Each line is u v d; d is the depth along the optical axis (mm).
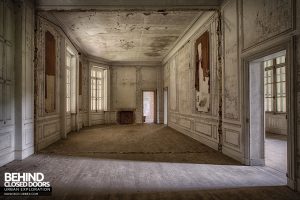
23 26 5055
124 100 14188
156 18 7031
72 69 9969
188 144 6906
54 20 6906
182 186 3402
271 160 4965
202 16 6781
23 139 5055
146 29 8078
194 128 7891
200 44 7203
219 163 4719
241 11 4715
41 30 6121
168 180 3670
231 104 5195
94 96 13133
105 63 13703
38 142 5910
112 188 3311
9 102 4727
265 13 3906
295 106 3229
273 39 3689
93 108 13070
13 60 4914
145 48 10906
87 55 12141
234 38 5031
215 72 6031
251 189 3285
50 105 6867
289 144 3332
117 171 4148
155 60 14039
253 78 4570
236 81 4949
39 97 5965
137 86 14250
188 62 8523
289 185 3340
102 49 11102
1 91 4422
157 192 3172
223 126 5617
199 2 5781
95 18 6961
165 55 12578
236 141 4973
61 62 7965
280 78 9352
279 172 4094
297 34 3166
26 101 5211
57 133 7633
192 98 8055
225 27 5484
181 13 6621
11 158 4812
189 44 8375
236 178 3771
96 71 13289
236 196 3043
